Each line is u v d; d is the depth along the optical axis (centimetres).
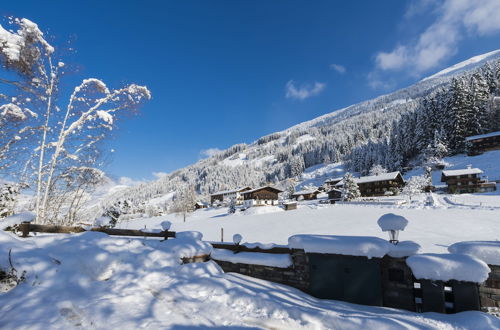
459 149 6175
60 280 491
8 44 801
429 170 5194
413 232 1808
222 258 740
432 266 443
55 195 1088
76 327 373
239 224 3184
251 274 686
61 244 586
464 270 420
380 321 379
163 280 568
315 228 2291
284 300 498
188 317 425
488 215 2197
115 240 659
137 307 446
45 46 923
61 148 1035
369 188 5819
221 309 459
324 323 400
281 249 671
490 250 438
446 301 454
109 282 531
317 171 12212
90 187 1141
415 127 7475
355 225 2233
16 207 1043
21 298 429
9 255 489
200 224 3822
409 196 4147
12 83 887
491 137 5562
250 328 397
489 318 373
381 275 513
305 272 601
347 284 531
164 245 697
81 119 1043
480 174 4431
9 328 355
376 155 8550
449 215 2334
